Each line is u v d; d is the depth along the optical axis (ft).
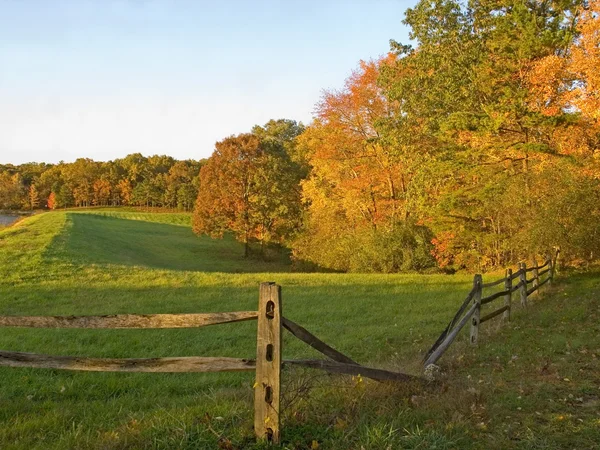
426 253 99.91
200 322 14.14
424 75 83.71
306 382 17.34
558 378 20.75
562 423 15.52
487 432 14.88
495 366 23.58
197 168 358.43
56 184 399.85
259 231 154.92
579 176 57.72
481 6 83.46
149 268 75.05
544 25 79.46
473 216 87.66
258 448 13.26
